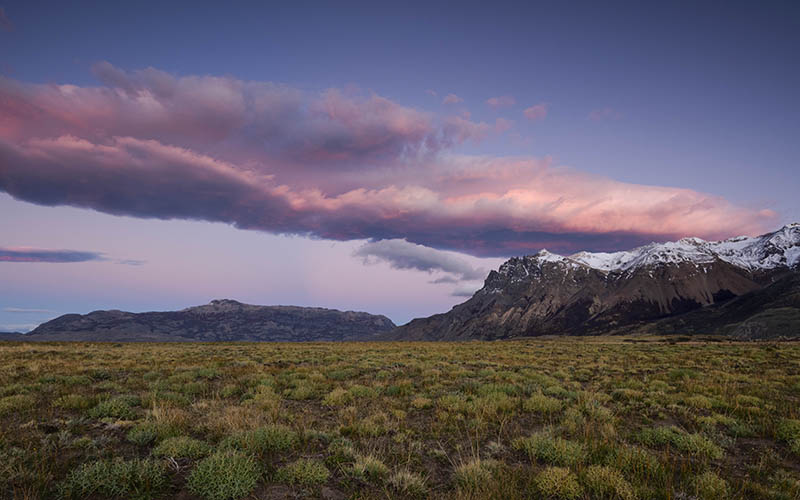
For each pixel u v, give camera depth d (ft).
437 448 30.35
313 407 42.19
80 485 20.63
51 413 33.76
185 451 25.62
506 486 22.74
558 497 22.36
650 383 56.80
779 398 48.06
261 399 42.37
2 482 20.52
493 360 90.99
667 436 32.17
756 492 23.43
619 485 22.68
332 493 22.06
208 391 48.03
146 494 20.48
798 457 30.01
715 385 54.39
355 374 65.57
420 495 22.31
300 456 26.94
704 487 23.03
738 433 35.01
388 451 29.12
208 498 20.42
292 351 112.06
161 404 35.94
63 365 63.00
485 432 34.06
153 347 126.62
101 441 27.45
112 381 51.62
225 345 153.07
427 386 53.57
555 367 78.07
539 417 39.37
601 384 59.11
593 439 31.17
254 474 22.65
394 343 171.42
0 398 37.78
